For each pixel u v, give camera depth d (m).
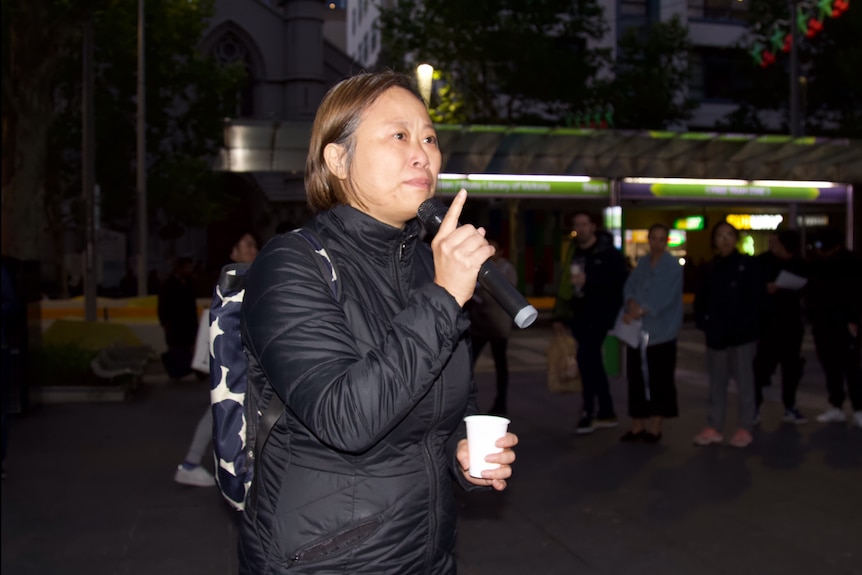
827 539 4.64
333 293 1.65
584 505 5.31
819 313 7.89
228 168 12.48
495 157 12.99
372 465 1.66
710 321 6.98
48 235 27.25
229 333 1.80
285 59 41.16
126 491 5.75
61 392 9.69
